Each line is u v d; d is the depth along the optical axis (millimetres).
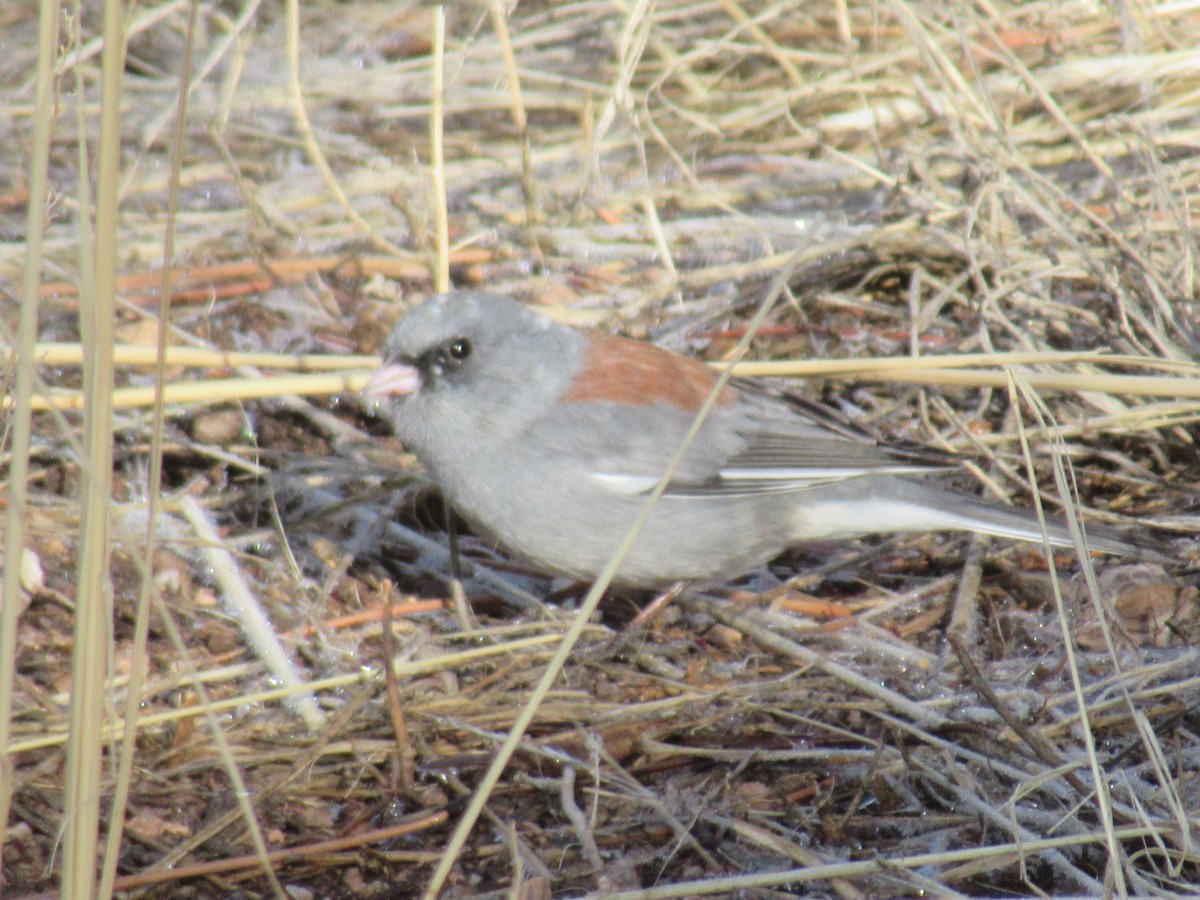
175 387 8570
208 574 8555
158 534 8797
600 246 11758
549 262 11633
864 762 7051
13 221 11422
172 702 7453
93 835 4680
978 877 6285
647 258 11695
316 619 8148
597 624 8516
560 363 8062
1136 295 10242
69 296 10766
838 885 6121
